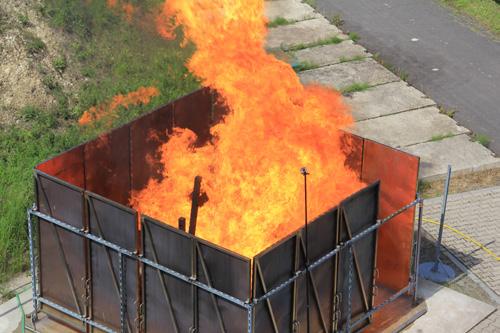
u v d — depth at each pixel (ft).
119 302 50.83
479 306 60.13
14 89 82.74
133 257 48.75
